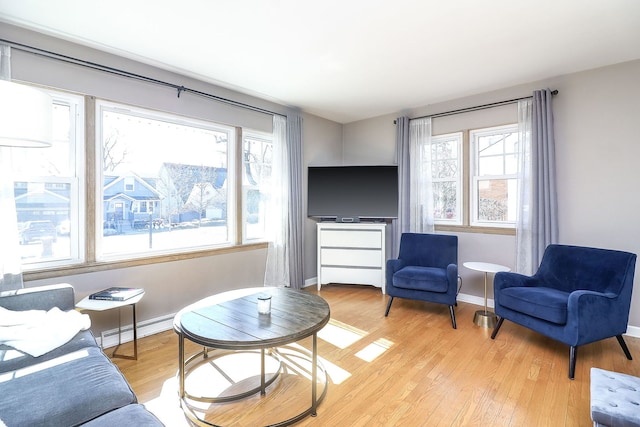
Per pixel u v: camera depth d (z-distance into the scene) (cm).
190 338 167
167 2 194
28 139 139
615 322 225
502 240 348
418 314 333
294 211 403
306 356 242
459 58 274
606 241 287
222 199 348
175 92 302
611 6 201
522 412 176
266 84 332
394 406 182
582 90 298
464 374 215
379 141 455
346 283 426
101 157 259
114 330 261
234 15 209
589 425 165
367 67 292
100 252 258
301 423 168
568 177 305
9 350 151
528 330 289
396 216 418
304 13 207
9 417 107
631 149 275
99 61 254
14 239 209
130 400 126
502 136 356
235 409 180
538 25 223
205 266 324
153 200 294
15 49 216
